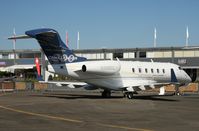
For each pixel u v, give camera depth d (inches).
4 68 3464.6
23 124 518.0
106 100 1005.8
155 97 1222.3
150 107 808.9
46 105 831.7
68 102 922.1
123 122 547.8
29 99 1038.4
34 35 973.2
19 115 631.2
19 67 3440.0
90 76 1075.9
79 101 959.6
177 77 1291.8
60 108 762.2
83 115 636.7
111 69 1096.8
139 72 1179.9
